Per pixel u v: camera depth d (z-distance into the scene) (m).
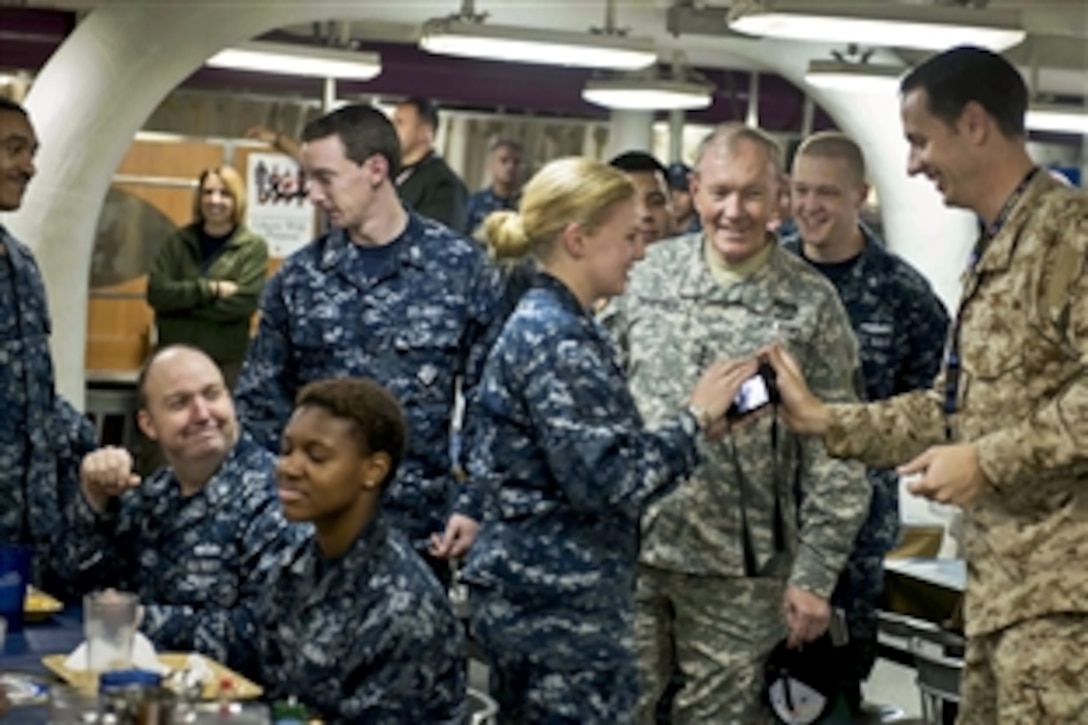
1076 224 3.76
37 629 4.04
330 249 5.10
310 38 11.04
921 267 10.41
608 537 4.01
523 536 3.99
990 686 3.96
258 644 3.74
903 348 5.77
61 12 11.10
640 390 4.94
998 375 3.84
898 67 8.96
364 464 3.41
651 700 4.95
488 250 4.92
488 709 4.00
